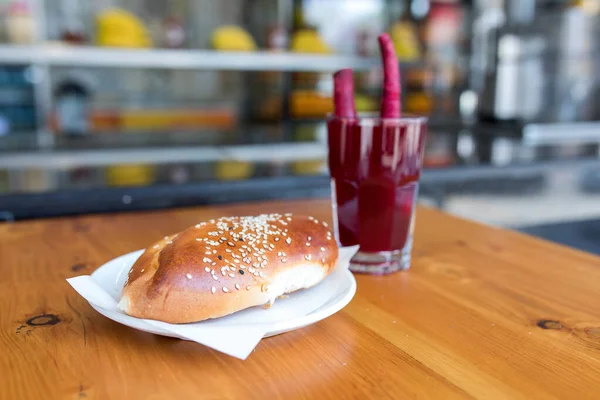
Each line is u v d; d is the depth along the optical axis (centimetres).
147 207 89
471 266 50
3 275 46
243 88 209
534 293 43
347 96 49
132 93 196
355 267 48
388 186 47
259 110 205
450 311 40
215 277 33
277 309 36
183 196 91
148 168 105
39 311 39
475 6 198
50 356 32
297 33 187
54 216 83
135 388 29
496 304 41
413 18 201
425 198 104
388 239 48
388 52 47
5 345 34
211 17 203
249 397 28
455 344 35
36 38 167
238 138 152
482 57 198
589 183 121
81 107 171
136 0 193
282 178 97
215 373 31
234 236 37
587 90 162
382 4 199
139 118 195
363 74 195
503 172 111
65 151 123
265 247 36
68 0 183
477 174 109
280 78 192
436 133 161
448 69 201
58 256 51
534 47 158
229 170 104
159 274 33
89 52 154
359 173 47
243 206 74
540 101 161
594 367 32
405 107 199
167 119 199
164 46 185
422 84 198
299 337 35
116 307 35
